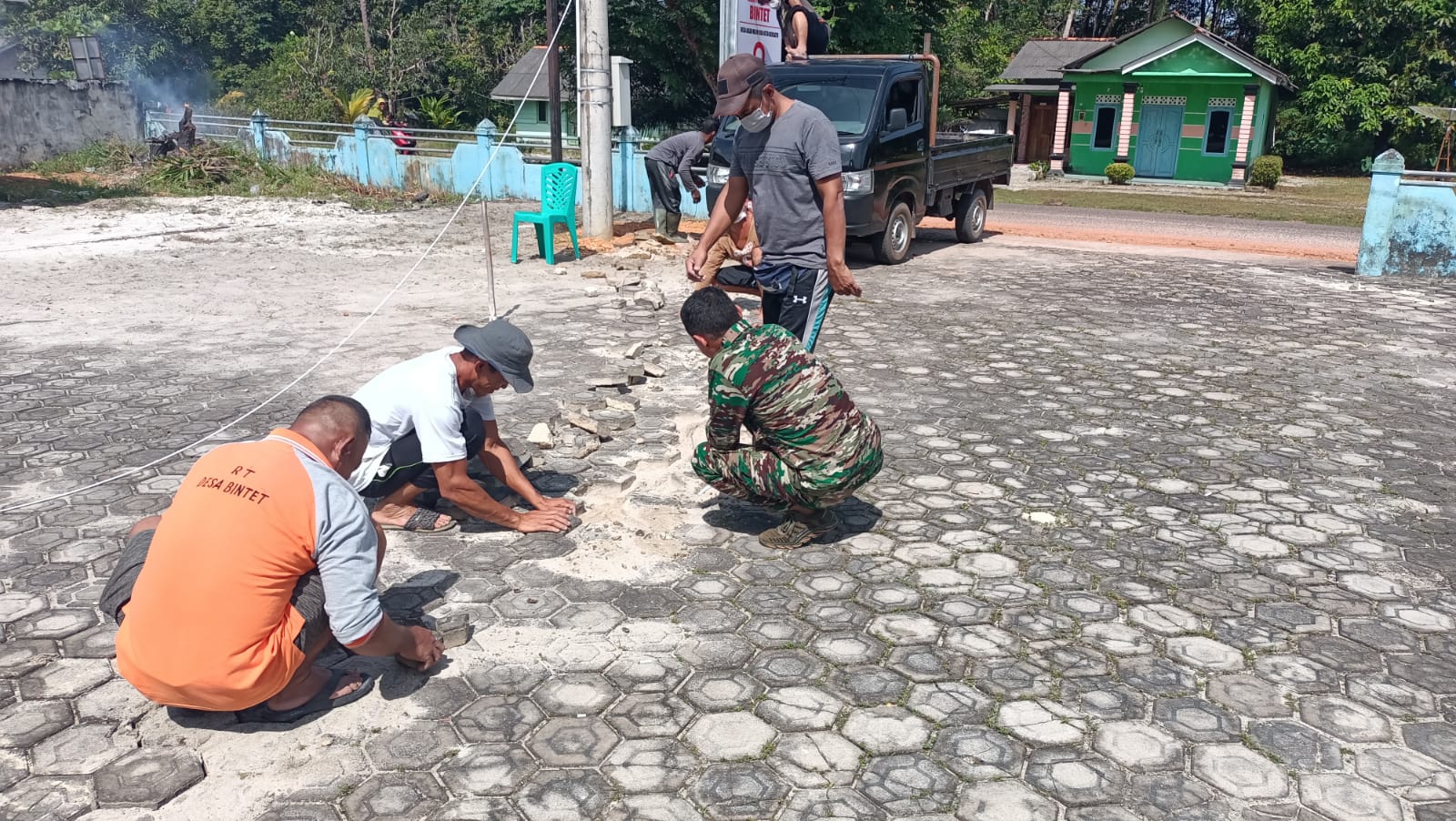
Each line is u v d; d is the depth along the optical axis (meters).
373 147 19.25
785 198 4.66
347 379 6.55
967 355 7.55
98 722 3.01
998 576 4.02
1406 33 31.19
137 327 7.98
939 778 2.80
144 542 3.08
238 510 2.71
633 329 8.19
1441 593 3.93
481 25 37.03
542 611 3.71
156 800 2.66
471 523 4.46
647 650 3.45
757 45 12.78
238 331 7.87
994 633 3.58
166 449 5.26
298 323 8.18
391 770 2.81
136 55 37.75
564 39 30.97
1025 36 46.47
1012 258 12.60
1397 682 3.30
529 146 18.97
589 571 4.03
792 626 3.61
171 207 16.19
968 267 11.86
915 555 4.20
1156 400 6.45
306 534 2.77
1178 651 3.47
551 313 8.73
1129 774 2.83
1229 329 8.60
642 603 3.78
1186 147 28.95
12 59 35.91
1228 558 4.21
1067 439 5.69
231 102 37.75
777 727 3.02
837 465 3.95
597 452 5.34
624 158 16.34
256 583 2.72
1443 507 4.80
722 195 4.96
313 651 2.99
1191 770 2.85
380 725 3.01
